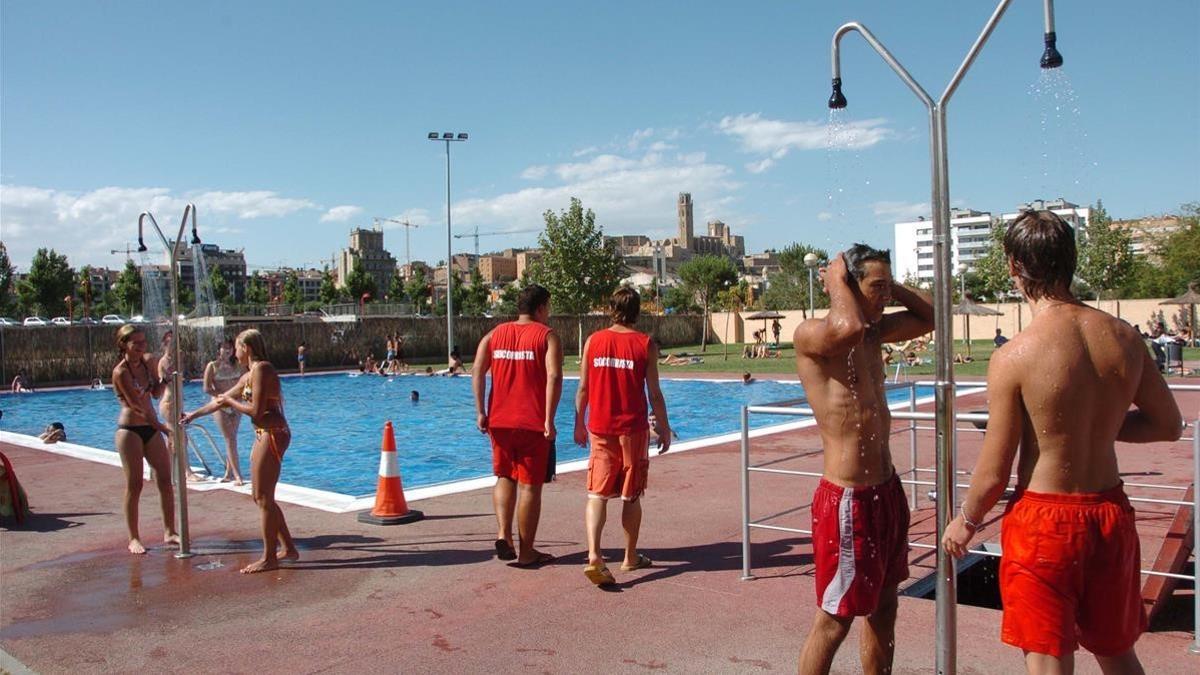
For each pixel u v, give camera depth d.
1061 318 2.93
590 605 5.49
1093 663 4.29
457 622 5.25
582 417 6.44
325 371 39.34
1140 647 4.54
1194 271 53.66
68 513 8.74
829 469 3.53
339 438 18.23
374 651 4.82
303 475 13.64
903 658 4.45
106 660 4.78
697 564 6.35
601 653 4.69
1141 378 2.98
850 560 3.44
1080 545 2.84
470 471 13.78
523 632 5.04
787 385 27.36
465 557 6.72
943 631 3.16
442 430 19.44
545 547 6.98
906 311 3.67
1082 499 2.86
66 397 29.42
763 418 20.25
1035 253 2.97
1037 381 2.86
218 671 4.59
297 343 40.84
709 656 4.60
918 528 7.08
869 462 3.48
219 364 11.35
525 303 6.48
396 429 19.67
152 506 9.05
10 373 32.97
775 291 70.81
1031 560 2.89
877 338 3.58
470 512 8.37
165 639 5.09
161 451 7.27
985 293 59.38
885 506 3.49
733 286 69.62
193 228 7.13
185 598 5.85
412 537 7.41
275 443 6.41
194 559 6.86
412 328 46.34
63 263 67.38
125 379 7.00
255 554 6.97
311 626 5.25
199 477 10.81
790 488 9.19
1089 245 53.97
